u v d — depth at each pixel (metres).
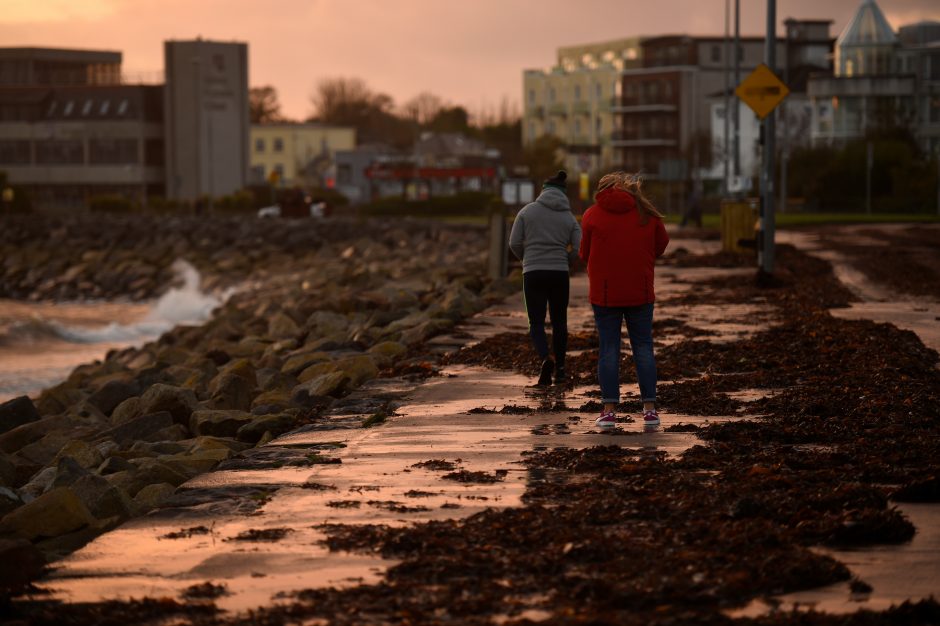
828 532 8.21
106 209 137.00
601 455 11.03
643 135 155.00
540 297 15.88
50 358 39.56
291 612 6.89
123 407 17.31
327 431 12.93
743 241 32.66
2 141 162.38
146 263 82.19
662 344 19.11
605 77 168.25
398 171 121.12
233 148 159.00
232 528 8.79
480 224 86.94
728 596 7.05
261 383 20.00
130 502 10.34
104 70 176.12
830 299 26.72
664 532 8.36
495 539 8.25
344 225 91.75
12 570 7.80
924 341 19.62
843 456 10.66
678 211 105.50
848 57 129.38
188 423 16.58
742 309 24.78
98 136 159.62
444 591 7.21
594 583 7.21
